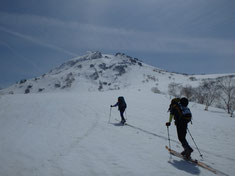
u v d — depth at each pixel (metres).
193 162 4.73
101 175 3.86
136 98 24.78
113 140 6.42
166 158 4.99
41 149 5.24
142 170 4.17
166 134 7.75
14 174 3.71
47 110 12.29
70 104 15.68
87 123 9.04
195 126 10.05
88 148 5.48
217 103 25.53
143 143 6.27
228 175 4.11
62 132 7.20
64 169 4.05
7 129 7.29
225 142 6.99
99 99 21.08
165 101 22.39
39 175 3.73
